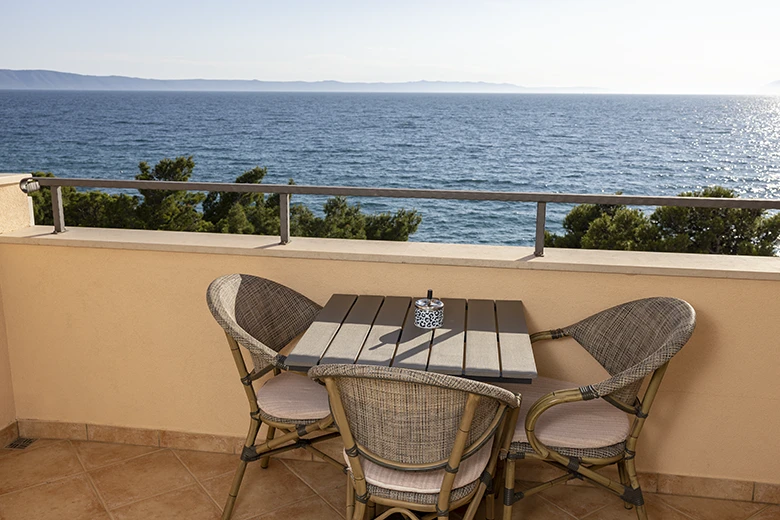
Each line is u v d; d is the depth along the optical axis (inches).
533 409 78.0
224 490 105.0
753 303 96.1
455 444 68.0
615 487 83.6
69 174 1969.7
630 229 304.8
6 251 113.5
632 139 2432.3
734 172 1872.5
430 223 1053.2
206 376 113.7
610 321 92.1
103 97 5935.0
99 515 98.0
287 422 88.7
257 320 94.7
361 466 72.9
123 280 111.5
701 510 101.0
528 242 1027.9
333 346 82.0
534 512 99.5
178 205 492.4
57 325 115.6
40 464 112.0
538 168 1916.8
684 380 100.8
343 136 2508.6
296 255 104.4
